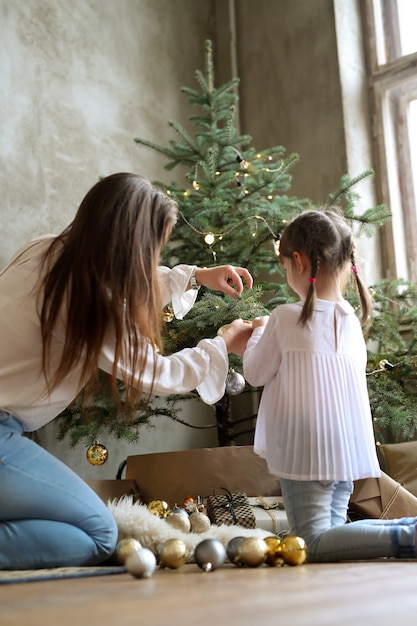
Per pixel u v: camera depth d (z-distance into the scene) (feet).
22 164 11.60
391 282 11.12
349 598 3.17
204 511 7.64
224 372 5.92
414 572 4.31
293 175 13.89
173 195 10.47
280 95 14.29
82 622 2.58
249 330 6.37
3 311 5.21
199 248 10.64
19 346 5.19
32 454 5.14
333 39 13.52
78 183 12.34
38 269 5.36
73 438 9.46
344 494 5.96
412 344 10.27
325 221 6.09
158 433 12.53
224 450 8.29
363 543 5.22
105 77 13.08
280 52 14.39
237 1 15.30
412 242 13.28
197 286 6.67
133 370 5.30
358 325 6.15
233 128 11.45
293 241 6.12
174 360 5.71
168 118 14.07
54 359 5.29
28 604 3.17
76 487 5.20
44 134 11.97
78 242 5.23
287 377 5.76
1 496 4.94
